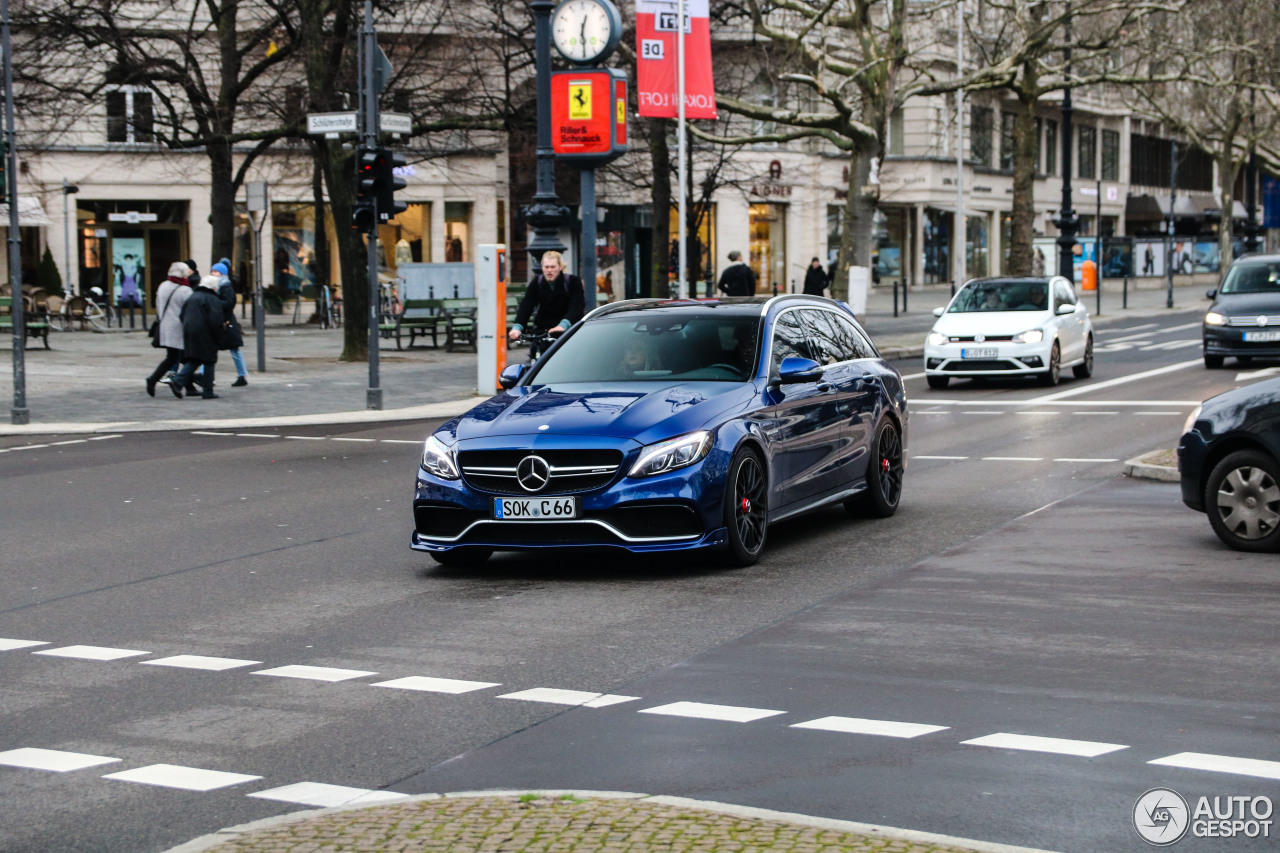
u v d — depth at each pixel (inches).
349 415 788.6
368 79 810.8
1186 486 399.9
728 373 401.4
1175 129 2294.5
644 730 233.0
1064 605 324.2
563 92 909.8
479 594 353.1
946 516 459.2
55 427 731.4
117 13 1259.8
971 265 2810.0
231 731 238.5
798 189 2388.0
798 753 218.4
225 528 460.8
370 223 812.0
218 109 1259.8
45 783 213.5
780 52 1514.5
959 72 1712.6
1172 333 1503.4
